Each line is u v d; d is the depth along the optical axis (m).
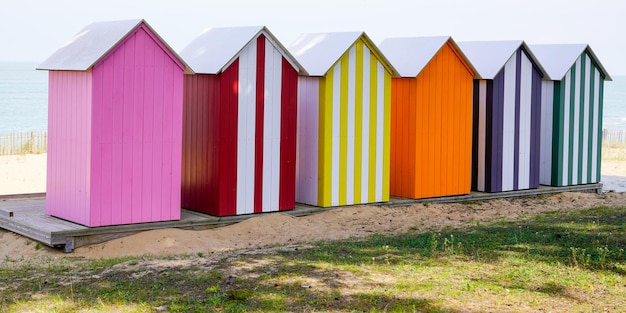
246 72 16.06
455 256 12.38
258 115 16.30
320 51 17.75
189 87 16.58
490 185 20.05
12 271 11.89
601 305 9.82
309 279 10.80
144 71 14.64
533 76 20.81
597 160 22.73
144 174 14.77
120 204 14.50
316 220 16.75
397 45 19.81
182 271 11.37
